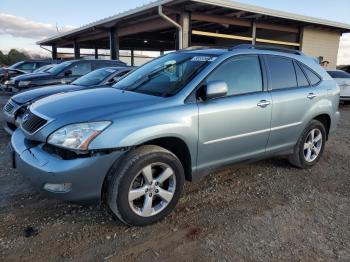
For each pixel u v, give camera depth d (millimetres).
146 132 3051
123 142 2934
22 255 2715
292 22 16438
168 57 4441
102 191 3023
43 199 3705
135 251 2812
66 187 2842
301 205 3748
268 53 4371
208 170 3709
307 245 2957
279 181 4453
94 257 2719
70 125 2908
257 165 5066
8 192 3871
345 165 5254
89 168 2852
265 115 4082
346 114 10930
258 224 3293
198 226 3232
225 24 15180
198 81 3551
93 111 3078
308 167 4992
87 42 25969
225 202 3764
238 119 3783
